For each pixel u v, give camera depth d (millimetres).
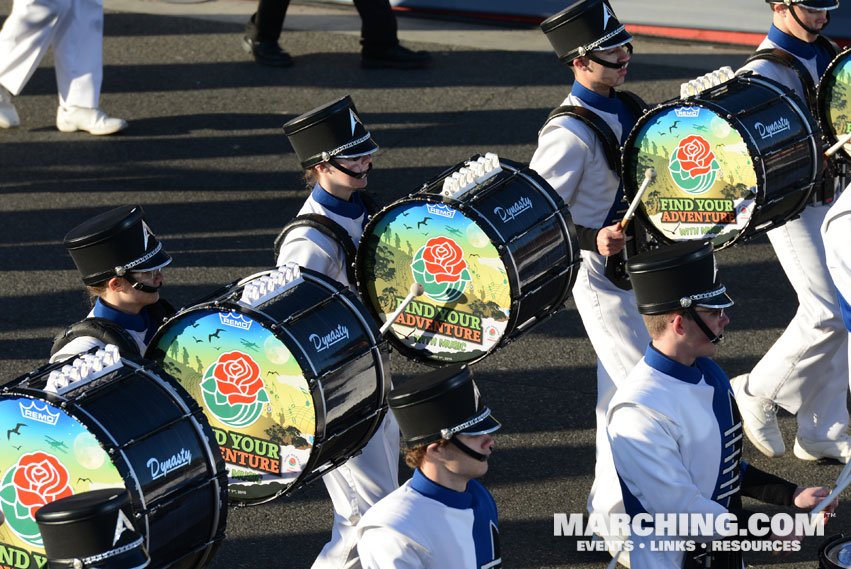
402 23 27750
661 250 8961
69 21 22062
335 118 10711
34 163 21469
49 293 17234
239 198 20109
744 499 12781
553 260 10586
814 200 12719
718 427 8961
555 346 15852
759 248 18422
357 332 9516
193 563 8648
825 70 13469
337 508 10805
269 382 9203
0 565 8555
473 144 21703
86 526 6914
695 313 8727
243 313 9133
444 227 10227
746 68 13469
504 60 25406
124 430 8109
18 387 8281
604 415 12000
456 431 7836
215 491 8531
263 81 24719
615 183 11969
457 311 10398
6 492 8336
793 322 13000
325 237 10617
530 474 13211
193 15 28125
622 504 11289
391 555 7875
